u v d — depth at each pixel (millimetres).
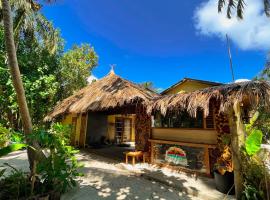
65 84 17156
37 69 13117
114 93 8031
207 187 5250
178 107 6055
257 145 4195
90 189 5246
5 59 11625
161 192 5148
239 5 9922
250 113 6070
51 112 12914
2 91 11562
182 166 6863
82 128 14008
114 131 16156
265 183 4141
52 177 4391
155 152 7828
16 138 5129
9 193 3943
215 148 6059
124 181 5996
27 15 11281
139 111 8703
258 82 4430
